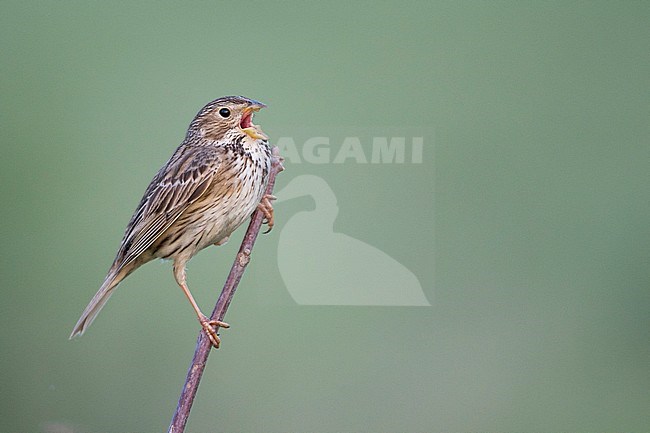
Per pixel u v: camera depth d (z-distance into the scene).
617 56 10.72
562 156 10.50
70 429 9.42
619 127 10.52
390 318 9.90
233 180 7.45
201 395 9.52
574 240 10.26
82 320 7.21
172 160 7.56
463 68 10.44
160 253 7.57
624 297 10.09
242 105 7.59
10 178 9.90
